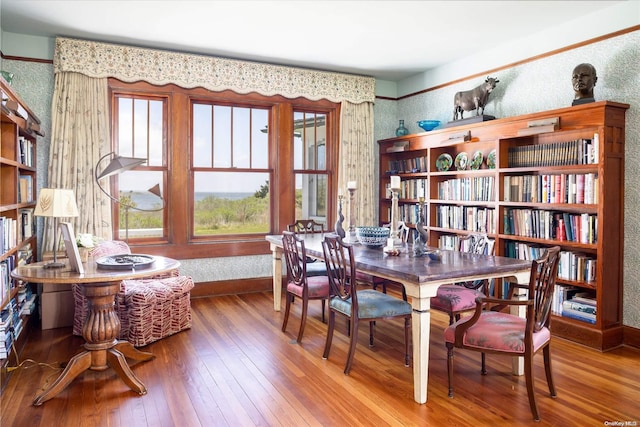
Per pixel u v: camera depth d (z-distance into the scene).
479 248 3.52
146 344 3.53
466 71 5.20
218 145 5.29
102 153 4.59
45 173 4.56
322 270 4.45
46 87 4.53
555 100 4.21
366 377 2.96
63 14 3.96
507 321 2.64
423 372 2.58
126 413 2.46
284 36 4.51
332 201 5.91
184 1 3.69
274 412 2.48
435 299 3.27
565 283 3.82
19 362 3.21
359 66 5.60
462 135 4.73
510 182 4.31
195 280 5.19
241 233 5.47
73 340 3.71
